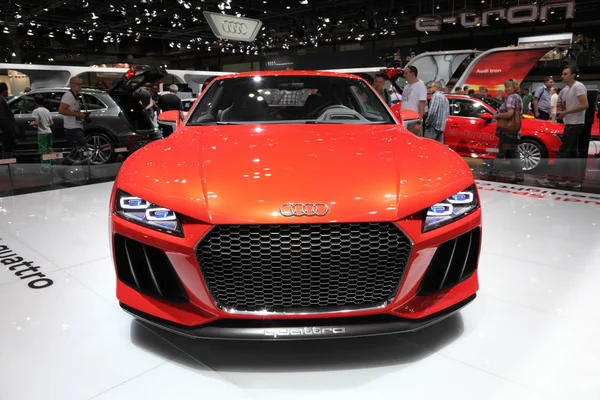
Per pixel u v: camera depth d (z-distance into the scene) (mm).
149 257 1574
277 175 1579
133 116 6543
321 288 1494
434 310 1612
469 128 6281
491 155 5613
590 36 17172
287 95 2512
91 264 2658
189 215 1466
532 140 5703
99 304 2146
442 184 1616
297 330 1511
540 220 3572
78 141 5645
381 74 5387
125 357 1711
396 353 1728
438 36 22516
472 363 1660
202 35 23656
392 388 1530
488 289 2287
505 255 2777
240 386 1548
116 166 5801
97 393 1511
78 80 5508
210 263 1475
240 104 2439
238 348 1770
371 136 2029
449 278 1676
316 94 2520
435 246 1537
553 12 17406
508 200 4285
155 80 6523
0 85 6043
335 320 1539
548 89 7516
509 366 1641
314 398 1486
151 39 28812
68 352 1743
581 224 3453
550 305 2109
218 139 1971
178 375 1606
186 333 1554
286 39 23078
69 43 25422
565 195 4484
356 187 1524
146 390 1526
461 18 14398
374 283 1509
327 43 26188
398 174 1616
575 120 4973
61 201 4266
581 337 1828
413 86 4785
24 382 1562
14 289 2309
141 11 17016
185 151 1828
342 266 1475
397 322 1560
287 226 1436
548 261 2674
